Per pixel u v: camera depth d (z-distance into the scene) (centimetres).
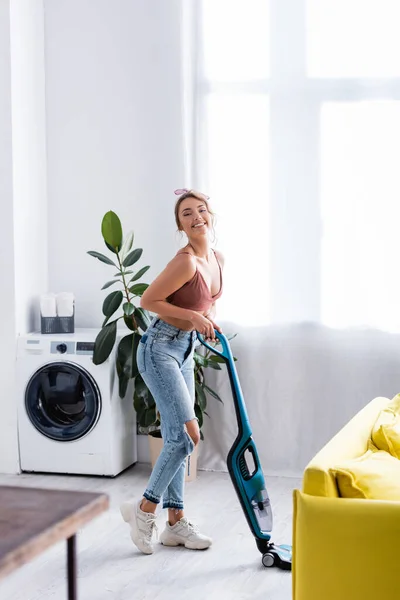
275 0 467
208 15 476
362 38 457
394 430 279
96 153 503
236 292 478
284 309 473
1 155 473
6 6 467
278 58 468
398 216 457
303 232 469
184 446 342
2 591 310
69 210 508
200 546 353
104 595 306
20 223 481
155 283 334
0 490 161
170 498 357
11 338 475
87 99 502
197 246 344
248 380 479
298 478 473
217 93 477
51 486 452
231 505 419
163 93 490
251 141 473
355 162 461
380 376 463
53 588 312
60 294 481
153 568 332
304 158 468
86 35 500
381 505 211
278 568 332
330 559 212
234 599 302
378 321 462
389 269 459
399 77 453
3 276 476
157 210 495
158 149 493
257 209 474
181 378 342
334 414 471
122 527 382
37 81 500
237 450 327
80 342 463
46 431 471
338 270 466
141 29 491
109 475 466
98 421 463
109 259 466
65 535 144
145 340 346
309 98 465
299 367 473
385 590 207
